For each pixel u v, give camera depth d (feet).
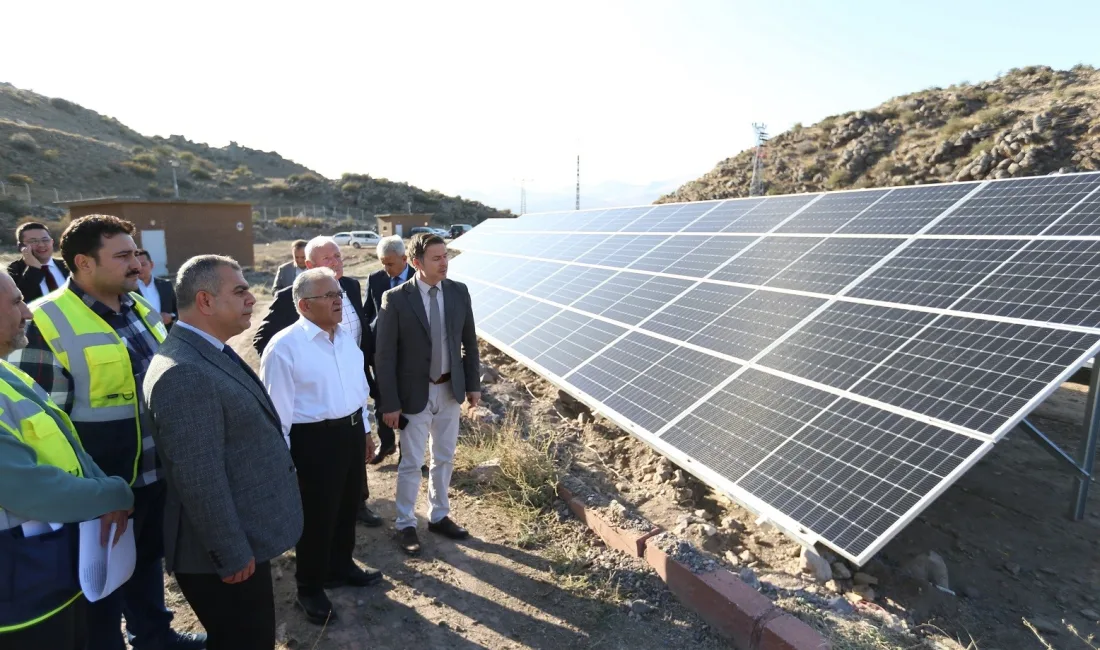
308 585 13.56
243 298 9.73
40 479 7.70
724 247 28.50
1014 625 13.73
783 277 23.22
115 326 11.23
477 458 21.48
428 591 14.74
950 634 13.24
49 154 200.34
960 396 14.17
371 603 14.24
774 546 16.10
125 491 9.17
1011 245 18.01
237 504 9.59
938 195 22.68
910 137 108.88
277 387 12.63
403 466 16.44
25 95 260.42
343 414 13.34
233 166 315.58
